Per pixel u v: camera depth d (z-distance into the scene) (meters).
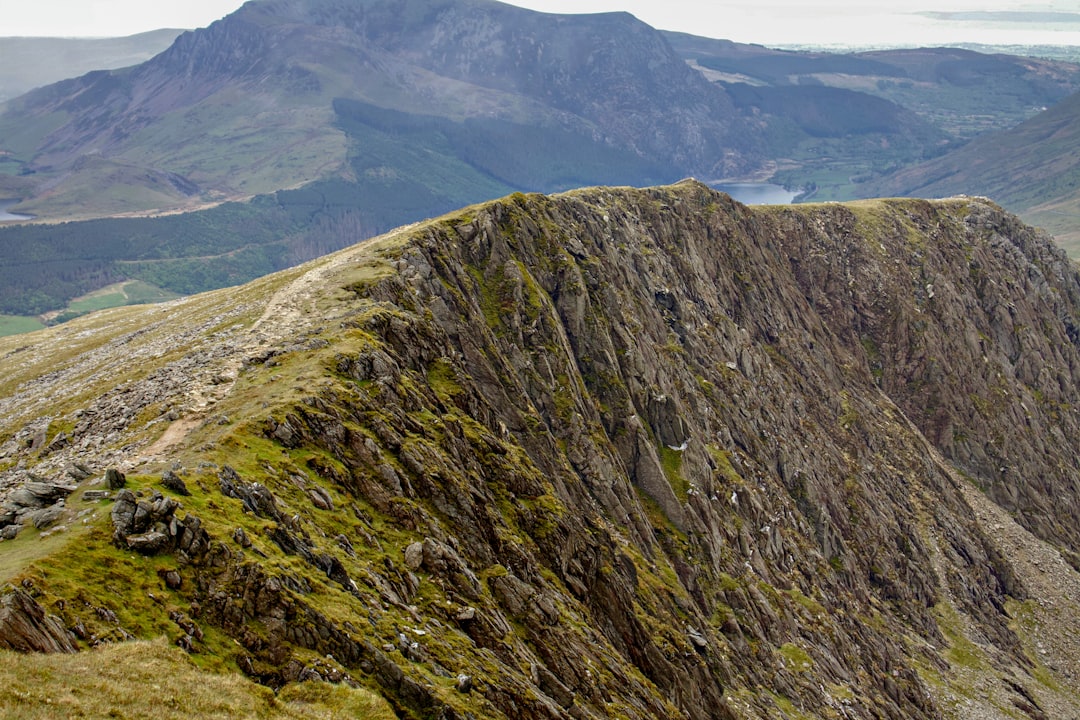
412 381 71.81
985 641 144.25
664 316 140.38
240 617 39.94
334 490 54.44
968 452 196.62
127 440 57.66
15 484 53.84
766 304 178.12
